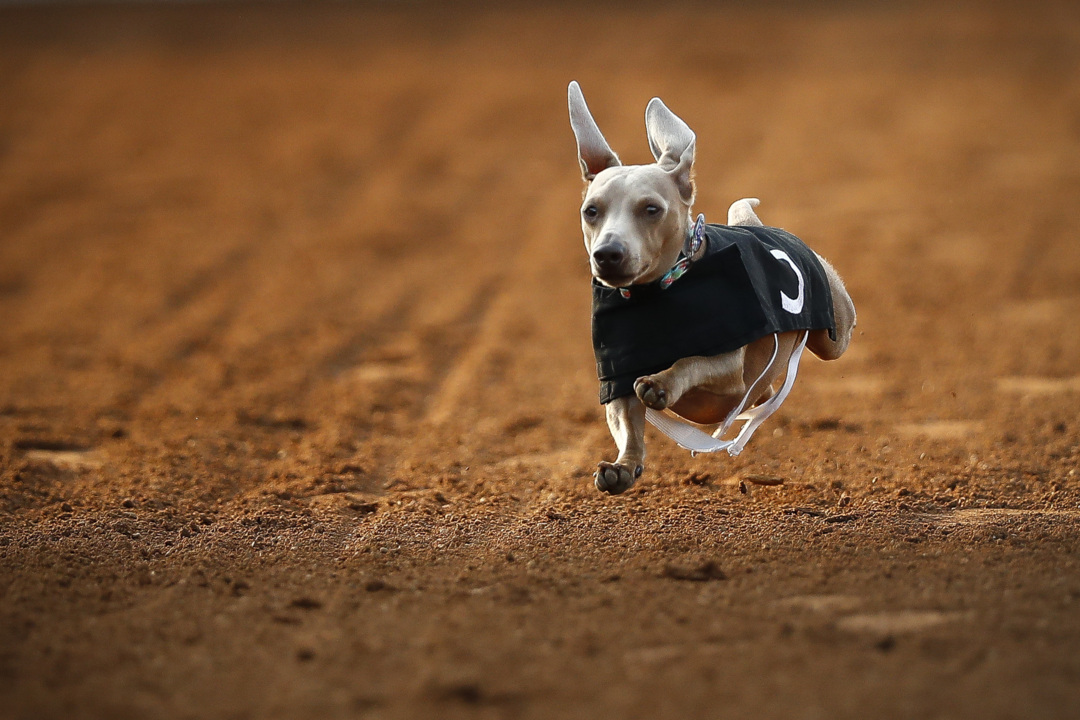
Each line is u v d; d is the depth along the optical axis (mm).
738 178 35719
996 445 12828
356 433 14867
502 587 8039
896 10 65000
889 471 11789
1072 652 6441
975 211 30469
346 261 28547
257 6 74312
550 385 17688
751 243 8289
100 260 29047
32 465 12469
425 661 6625
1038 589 7543
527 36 63219
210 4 75125
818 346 9234
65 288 26469
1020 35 56750
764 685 6133
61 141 44156
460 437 14383
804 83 49000
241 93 51312
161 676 6531
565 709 5941
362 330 22172
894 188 33469
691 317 7848
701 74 51688
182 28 68500
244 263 28531
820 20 63250
